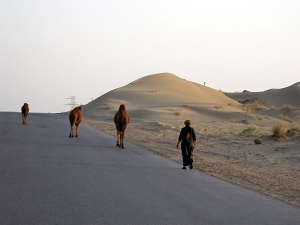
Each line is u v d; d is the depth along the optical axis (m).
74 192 10.65
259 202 10.84
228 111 75.81
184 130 16.31
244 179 14.96
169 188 11.95
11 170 13.58
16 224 7.58
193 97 116.50
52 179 12.33
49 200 9.61
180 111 73.19
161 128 44.91
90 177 13.02
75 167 14.95
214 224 8.34
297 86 161.50
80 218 8.20
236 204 10.39
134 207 9.38
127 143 25.55
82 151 19.98
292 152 23.75
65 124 41.88
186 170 16.03
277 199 11.48
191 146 16.20
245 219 8.91
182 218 8.65
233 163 20.38
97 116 70.94
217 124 54.50
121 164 16.42
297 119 81.94
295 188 13.77
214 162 19.80
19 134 27.77
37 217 8.11
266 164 20.48
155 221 8.29
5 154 17.56
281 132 31.09
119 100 99.38
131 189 11.46
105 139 27.19
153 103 94.94
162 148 24.31
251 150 25.66
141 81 127.19
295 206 10.70
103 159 17.55
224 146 27.84
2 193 10.12
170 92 115.50
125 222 8.10
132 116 69.25
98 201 9.77
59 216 8.27
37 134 28.41
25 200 9.49
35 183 11.57
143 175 14.05
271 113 95.06
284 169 18.97
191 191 11.70
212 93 134.38
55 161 16.19
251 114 75.12
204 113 75.31
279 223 8.77
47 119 50.69
